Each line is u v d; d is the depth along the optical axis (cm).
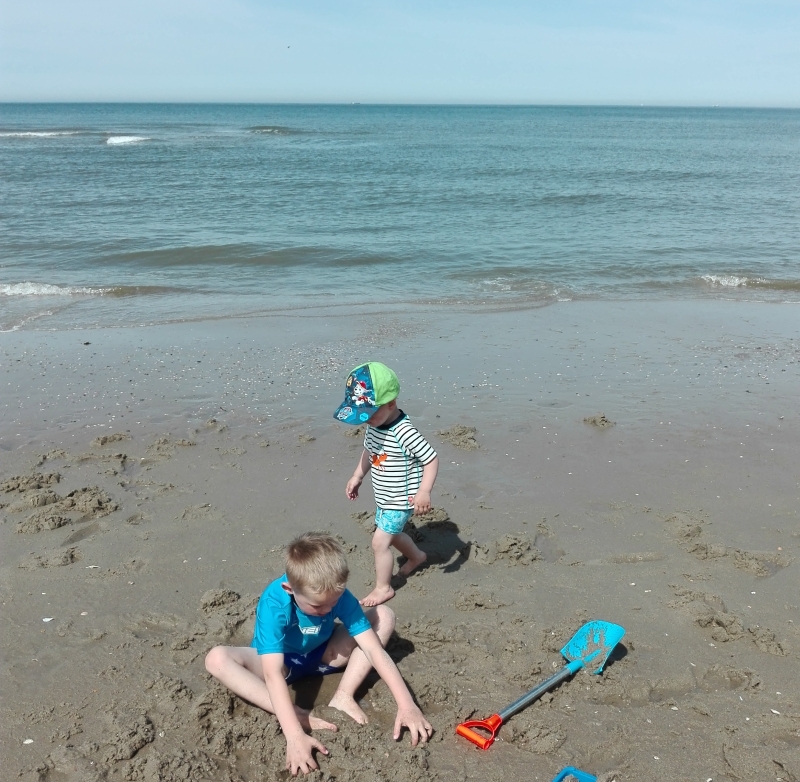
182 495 526
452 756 297
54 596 406
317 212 2016
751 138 7031
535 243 1617
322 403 708
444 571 436
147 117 12656
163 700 326
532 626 381
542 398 722
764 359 864
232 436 630
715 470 571
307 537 317
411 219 1922
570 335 960
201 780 285
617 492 534
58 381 768
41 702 325
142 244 1536
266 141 5422
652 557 450
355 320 1035
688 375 799
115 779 284
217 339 934
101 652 360
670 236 1725
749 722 315
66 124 8900
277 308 1110
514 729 308
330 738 304
